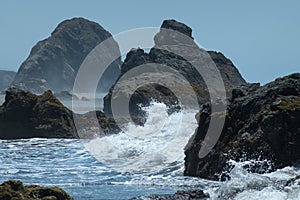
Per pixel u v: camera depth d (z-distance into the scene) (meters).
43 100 80.00
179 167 47.00
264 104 42.97
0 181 42.06
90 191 37.56
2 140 71.75
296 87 43.25
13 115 78.31
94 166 49.16
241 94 46.91
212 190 34.97
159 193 36.34
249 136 41.56
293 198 28.53
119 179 42.62
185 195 32.88
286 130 40.09
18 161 53.38
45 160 53.75
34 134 76.81
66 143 65.75
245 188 31.52
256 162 40.28
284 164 39.75
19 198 26.95
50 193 28.06
